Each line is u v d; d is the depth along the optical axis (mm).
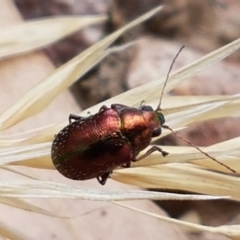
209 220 53
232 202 53
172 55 60
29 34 49
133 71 58
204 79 57
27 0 61
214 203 54
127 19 64
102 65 58
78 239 45
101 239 46
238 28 65
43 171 47
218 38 64
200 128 55
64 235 45
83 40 60
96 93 58
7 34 48
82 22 50
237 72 59
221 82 58
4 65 51
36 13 62
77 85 58
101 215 47
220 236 51
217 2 66
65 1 62
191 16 65
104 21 62
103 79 58
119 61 59
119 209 47
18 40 48
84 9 62
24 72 51
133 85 57
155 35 64
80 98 58
